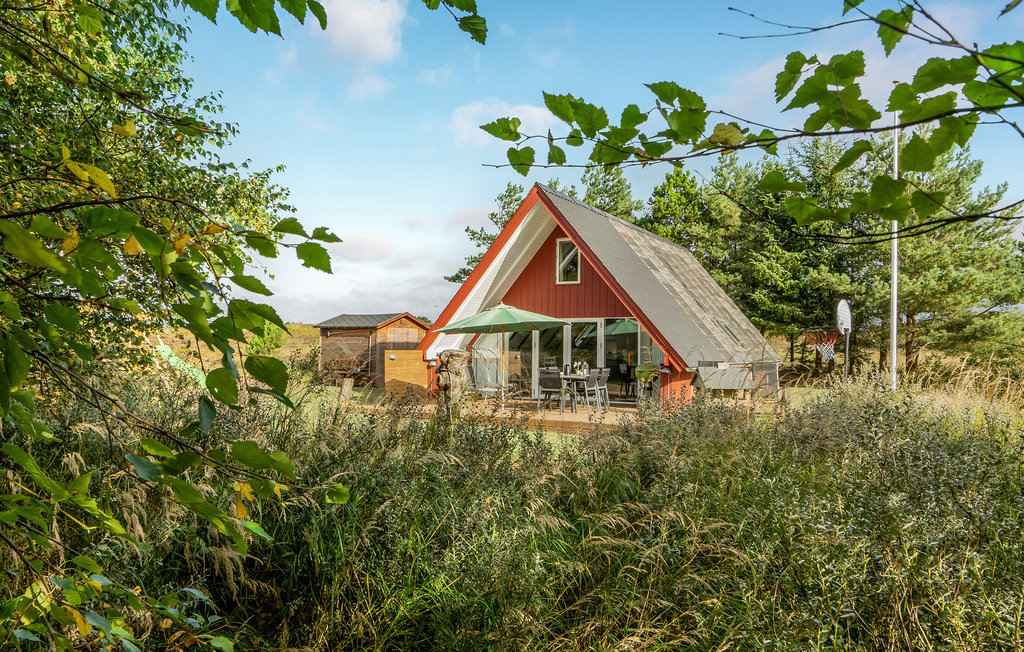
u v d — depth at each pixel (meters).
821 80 1.00
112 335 4.17
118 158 3.56
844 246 26.86
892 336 16.38
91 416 3.91
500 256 15.76
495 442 5.36
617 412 13.03
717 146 1.11
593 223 17.02
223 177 4.92
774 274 27.77
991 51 0.85
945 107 0.97
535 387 17.36
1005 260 24.84
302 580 3.49
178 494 0.93
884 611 2.72
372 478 4.12
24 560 1.10
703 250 31.73
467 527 3.69
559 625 3.18
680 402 7.46
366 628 3.07
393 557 3.51
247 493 0.98
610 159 1.22
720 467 4.68
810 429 5.73
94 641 1.35
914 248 24.53
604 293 16.81
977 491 3.74
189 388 4.94
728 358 15.79
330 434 4.63
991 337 24.23
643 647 2.81
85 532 2.74
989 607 2.54
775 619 2.80
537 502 3.95
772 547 3.16
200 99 5.01
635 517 4.15
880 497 3.60
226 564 3.07
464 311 16.48
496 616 3.10
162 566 3.24
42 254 0.79
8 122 3.28
